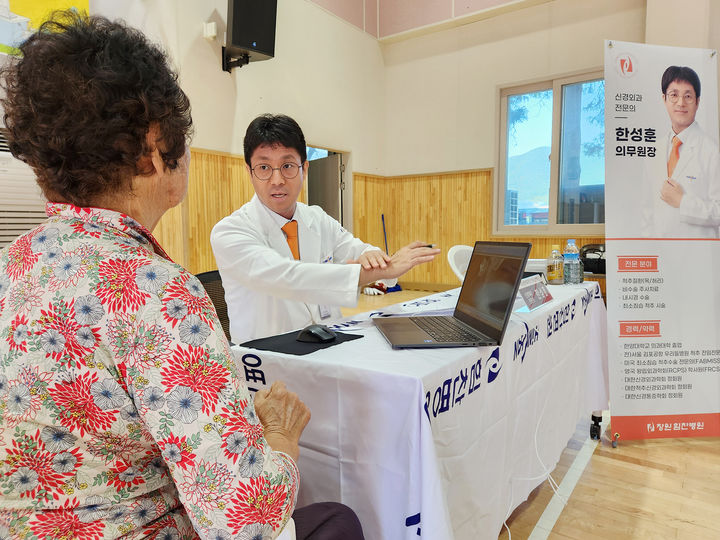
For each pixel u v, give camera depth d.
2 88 0.50
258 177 1.46
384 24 6.11
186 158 0.60
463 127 5.77
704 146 2.11
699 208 2.09
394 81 6.29
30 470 0.47
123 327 0.45
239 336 1.51
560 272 2.25
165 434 0.45
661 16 4.11
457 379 1.00
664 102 2.10
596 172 4.96
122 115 0.48
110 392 0.46
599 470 1.93
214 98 4.24
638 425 2.12
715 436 2.22
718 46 3.86
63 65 0.47
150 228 0.59
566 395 1.81
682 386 2.12
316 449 1.02
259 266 1.31
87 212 0.52
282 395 0.76
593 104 4.92
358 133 5.96
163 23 3.74
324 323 1.45
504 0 5.20
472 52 5.61
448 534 0.83
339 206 5.89
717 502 1.69
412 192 6.33
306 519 0.80
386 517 0.92
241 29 4.07
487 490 1.18
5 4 2.32
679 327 2.11
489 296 1.23
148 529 0.52
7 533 0.47
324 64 5.39
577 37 4.92
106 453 0.48
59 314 0.46
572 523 1.58
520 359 1.35
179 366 0.45
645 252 2.09
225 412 0.46
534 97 5.30
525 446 1.43
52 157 0.49
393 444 0.90
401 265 1.24
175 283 0.48
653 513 1.63
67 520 0.48
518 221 5.55
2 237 1.93
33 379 0.46
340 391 0.97
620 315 2.10
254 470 0.47
